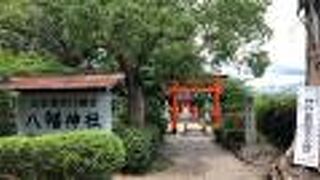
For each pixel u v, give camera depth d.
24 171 16.80
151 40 23.17
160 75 26.77
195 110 50.06
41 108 20.27
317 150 19.39
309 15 21.69
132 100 26.70
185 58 25.22
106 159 16.91
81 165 16.75
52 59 25.50
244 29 27.14
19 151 16.70
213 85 40.50
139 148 23.47
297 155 19.80
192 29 23.84
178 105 47.28
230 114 36.38
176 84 37.62
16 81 20.41
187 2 24.83
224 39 26.69
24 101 20.28
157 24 22.48
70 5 22.61
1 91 20.52
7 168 16.80
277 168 22.41
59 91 20.11
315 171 19.73
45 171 16.81
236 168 26.09
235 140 32.84
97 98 20.19
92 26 22.58
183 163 27.48
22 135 19.58
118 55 24.52
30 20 24.81
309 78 21.73
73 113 20.23
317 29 21.39
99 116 20.22
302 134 19.66
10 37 25.67
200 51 26.33
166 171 25.02
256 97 36.88
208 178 23.69
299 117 19.72
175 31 22.94
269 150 28.89
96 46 24.14
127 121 26.56
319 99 19.31
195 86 40.50
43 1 23.95
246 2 26.62
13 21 24.80
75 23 22.56
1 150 16.69
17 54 25.12
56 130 20.23
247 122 31.86
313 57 21.52
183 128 47.28
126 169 23.70
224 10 26.39
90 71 23.30
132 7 22.14
